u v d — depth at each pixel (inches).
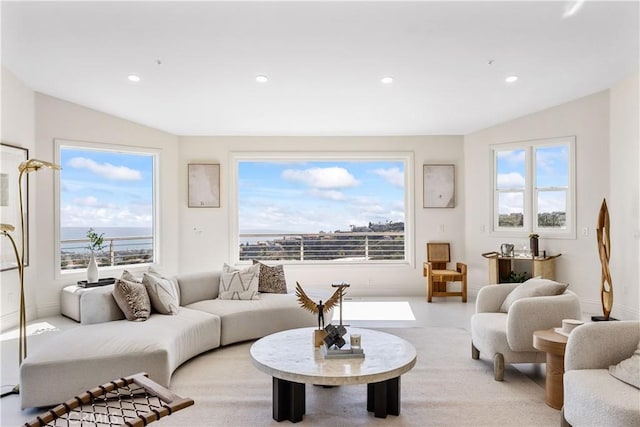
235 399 112.5
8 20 130.9
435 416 102.6
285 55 154.6
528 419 100.9
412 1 120.2
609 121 203.0
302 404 101.1
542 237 230.4
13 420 102.4
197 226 262.1
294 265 265.1
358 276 264.8
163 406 76.4
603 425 76.8
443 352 151.5
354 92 192.2
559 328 117.5
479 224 254.8
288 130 253.4
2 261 180.2
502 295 147.6
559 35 141.3
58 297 211.0
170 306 151.5
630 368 83.7
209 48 149.1
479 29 136.3
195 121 235.9
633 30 138.8
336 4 121.5
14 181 187.0
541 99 210.1
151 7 123.5
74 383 108.3
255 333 165.3
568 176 221.6
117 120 232.4
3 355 149.6
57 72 174.6
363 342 118.0
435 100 204.2
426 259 263.6
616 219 197.6
